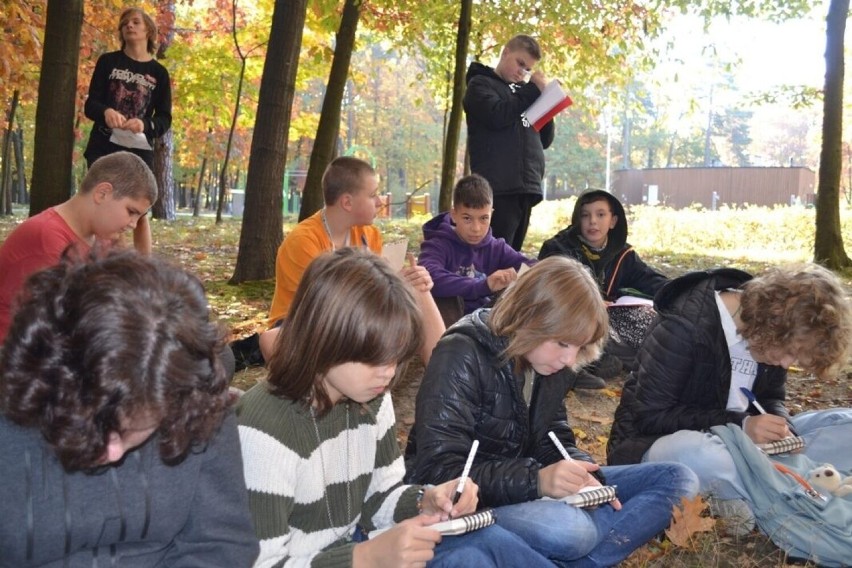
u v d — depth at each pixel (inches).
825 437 135.3
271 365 80.9
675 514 109.0
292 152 1715.1
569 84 538.6
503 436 109.7
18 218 780.6
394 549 79.8
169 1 664.4
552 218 767.1
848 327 114.4
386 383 80.0
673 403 130.9
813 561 113.7
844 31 409.7
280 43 299.9
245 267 310.0
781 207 682.8
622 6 484.7
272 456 80.0
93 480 63.5
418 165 2021.4
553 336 101.0
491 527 90.7
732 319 127.3
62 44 251.9
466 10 388.2
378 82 1972.2
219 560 70.4
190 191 2016.5
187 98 735.1
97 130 244.7
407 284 81.4
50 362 51.9
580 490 103.3
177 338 54.4
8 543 61.5
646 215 660.1
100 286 53.7
